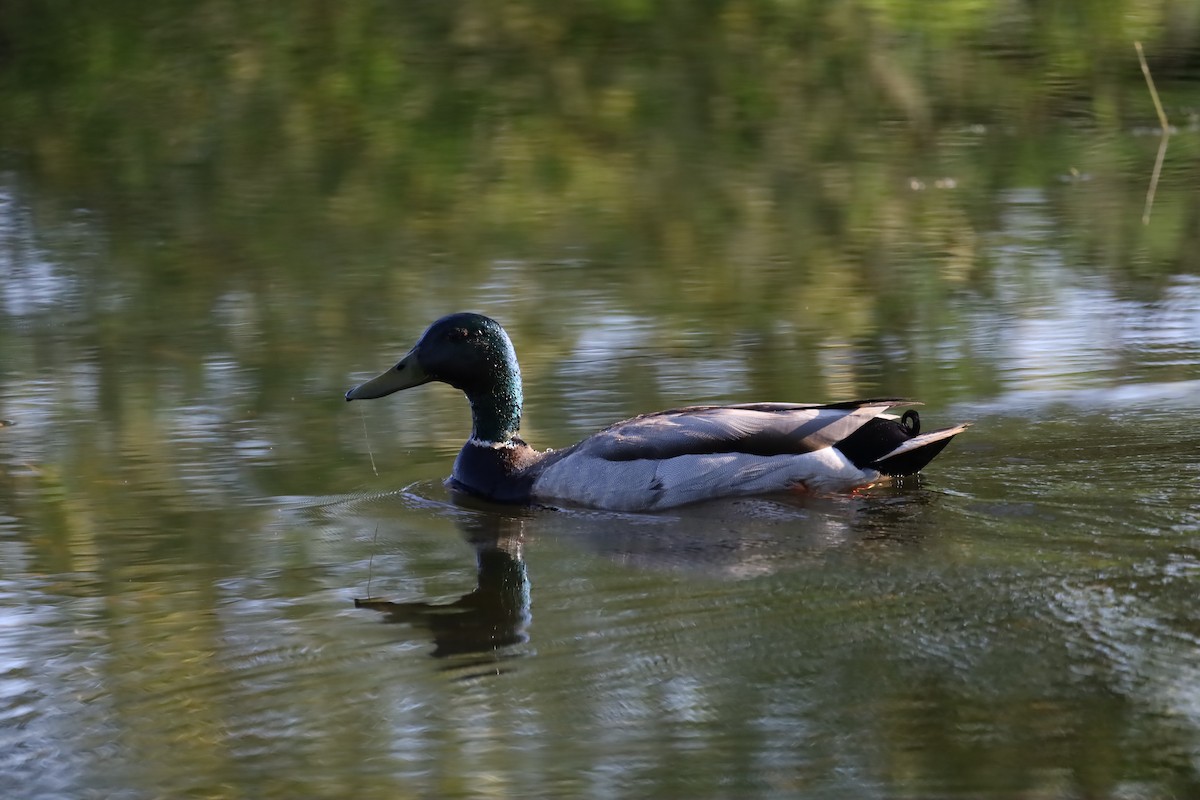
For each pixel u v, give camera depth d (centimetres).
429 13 3469
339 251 2095
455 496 1185
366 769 707
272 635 875
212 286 1912
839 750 701
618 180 2541
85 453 1283
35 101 3212
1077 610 855
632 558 1002
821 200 2333
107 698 793
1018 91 3039
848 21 3288
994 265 1900
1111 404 1317
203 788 696
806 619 861
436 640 856
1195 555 945
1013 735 708
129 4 3559
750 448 1144
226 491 1186
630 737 725
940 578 920
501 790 681
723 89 3081
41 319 1764
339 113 3056
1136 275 1823
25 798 693
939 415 1311
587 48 3322
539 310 1736
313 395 1461
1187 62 3166
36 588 968
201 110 3100
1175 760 681
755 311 1712
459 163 2700
